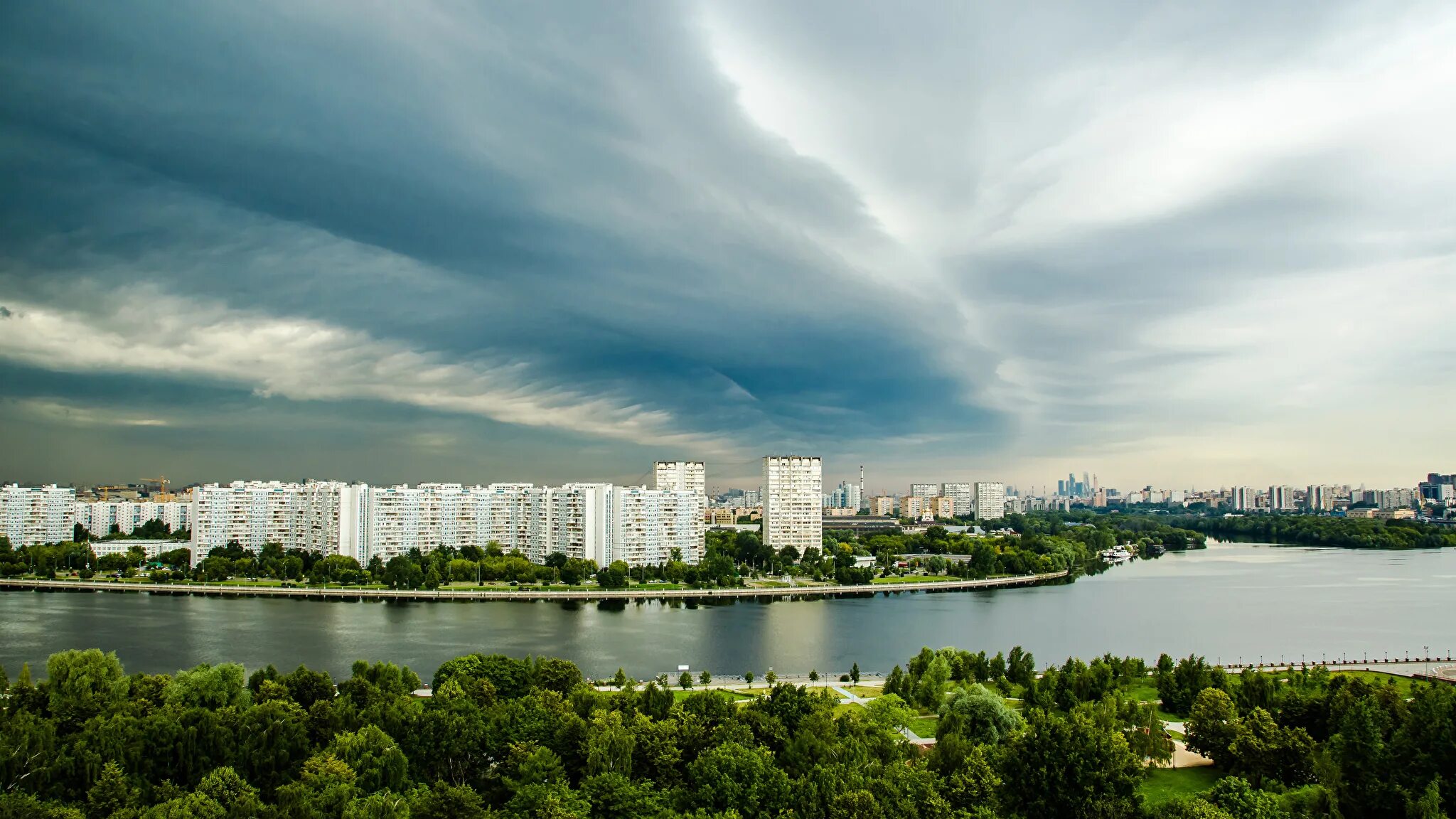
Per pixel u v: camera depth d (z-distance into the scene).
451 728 187.88
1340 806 169.50
